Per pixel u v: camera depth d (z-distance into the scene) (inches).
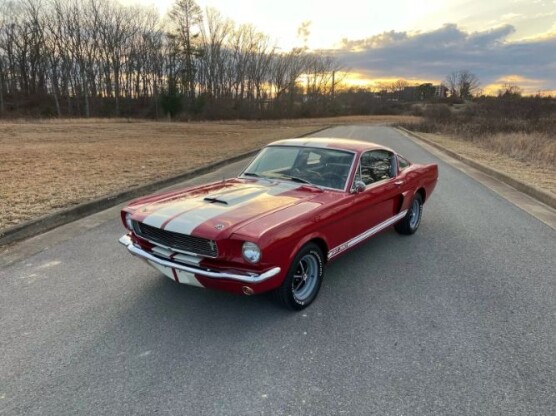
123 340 125.6
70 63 2481.5
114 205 297.3
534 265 188.7
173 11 2642.7
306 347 122.6
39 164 464.1
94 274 174.2
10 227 219.0
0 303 148.3
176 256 134.8
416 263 190.1
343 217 158.9
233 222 129.9
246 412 96.2
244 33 2854.3
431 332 131.4
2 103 2272.4
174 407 97.7
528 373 111.6
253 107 2719.0
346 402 99.8
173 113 2313.0
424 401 100.3
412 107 3457.2
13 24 2421.3
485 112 1423.5
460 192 354.9
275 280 128.8
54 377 108.5
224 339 126.6
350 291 160.7
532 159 543.2
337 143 192.9
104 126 1283.2
